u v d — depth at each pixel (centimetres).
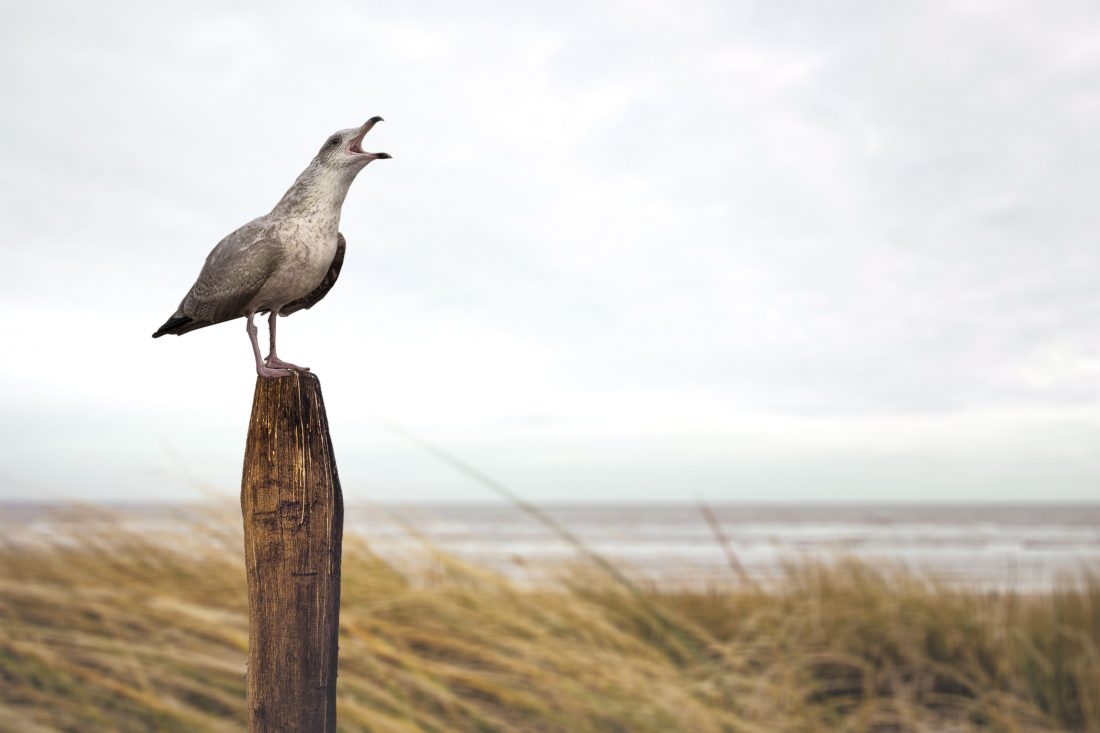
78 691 521
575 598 619
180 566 660
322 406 225
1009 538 5200
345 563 597
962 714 635
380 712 470
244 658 550
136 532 678
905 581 815
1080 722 637
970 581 881
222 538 664
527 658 540
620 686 517
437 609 575
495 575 604
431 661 528
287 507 215
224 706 547
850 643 711
